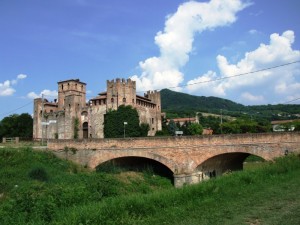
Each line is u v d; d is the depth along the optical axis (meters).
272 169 29.91
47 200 21.34
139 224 16.75
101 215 17.56
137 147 60.88
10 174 46.19
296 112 183.50
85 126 115.12
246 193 22.25
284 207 18.05
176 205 19.98
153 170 66.19
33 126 127.12
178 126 143.38
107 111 107.44
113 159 63.56
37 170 46.50
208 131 148.38
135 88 111.88
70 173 54.12
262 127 131.75
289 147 48.22
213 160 57.91
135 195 22.14
